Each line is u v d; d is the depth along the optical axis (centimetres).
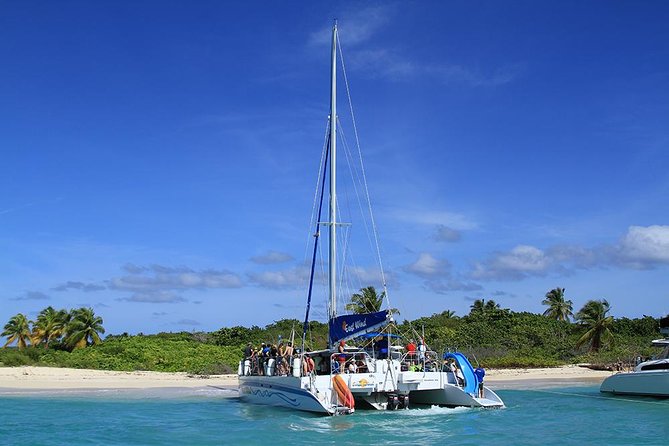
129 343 4997
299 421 1823
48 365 4194
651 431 1719
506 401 2464
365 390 1897
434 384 1977
